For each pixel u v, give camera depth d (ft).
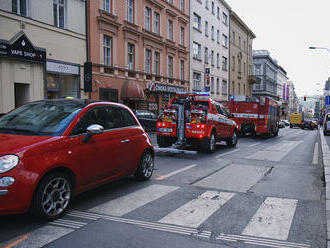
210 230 13.37
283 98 345.31
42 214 13.50
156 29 94.79
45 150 13.76
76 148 15.37
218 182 22.53
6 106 49.21
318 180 23.91
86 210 15.62
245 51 189.26
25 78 52.44
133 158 20.45
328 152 39.45
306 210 16.34
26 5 52.60
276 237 12.78
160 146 39.11
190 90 116.88
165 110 37.68
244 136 78.18
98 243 11.78
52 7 57.36
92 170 16.47
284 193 19.77
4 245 11.46
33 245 11.49
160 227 13.57
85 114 16.69
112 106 19.40
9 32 49.21
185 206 16.62
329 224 14.08
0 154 12.69
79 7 63.77
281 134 100.63
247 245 11.95
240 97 71.72
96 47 68.49
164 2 96.89
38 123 15.80
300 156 38.34
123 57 77.87
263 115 70.44
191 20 116.06
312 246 12.01
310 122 168.14
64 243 11.71
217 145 50.08
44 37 55.72
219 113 42.45
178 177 23.93
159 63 95.66
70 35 61.57
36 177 13.01
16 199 12.48
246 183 22.40
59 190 14.44
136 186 20.77
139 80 84.99
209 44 133.69
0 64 48.08
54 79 59.57
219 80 146.72
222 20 149.28
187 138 37.37
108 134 18.01
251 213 15.70
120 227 13.44
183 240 12.26
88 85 64.64
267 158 35.76
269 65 266.36
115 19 74.28
